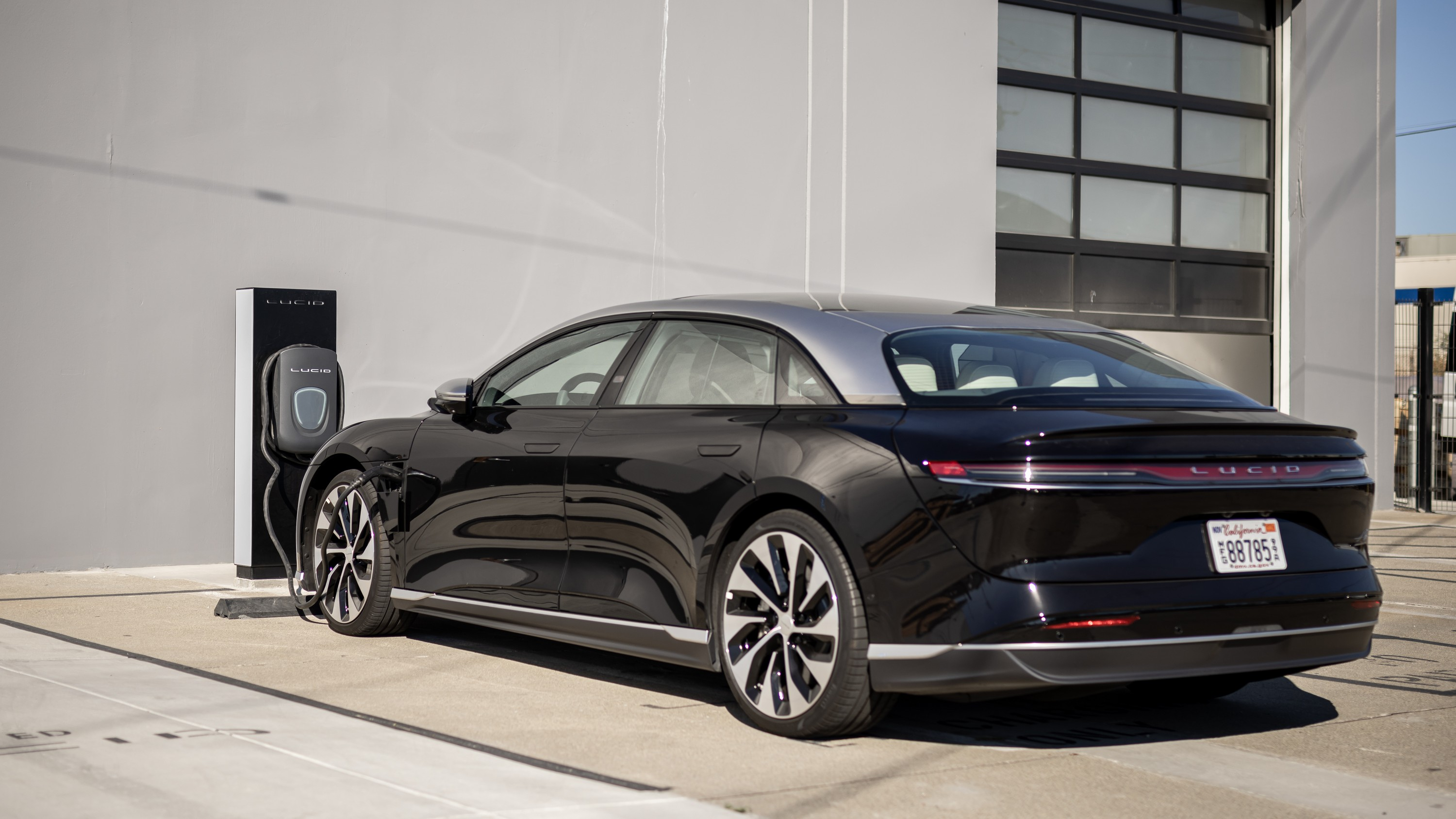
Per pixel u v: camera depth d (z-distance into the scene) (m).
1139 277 11.58
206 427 7.48
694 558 4.02
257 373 6.77
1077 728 4.06
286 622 5.66
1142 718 4.23
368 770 3.18
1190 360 11.89
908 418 3.70
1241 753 3.75
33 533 6.99
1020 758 3.62
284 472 6.78
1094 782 3.38
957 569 3.45
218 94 7.50
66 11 7.04
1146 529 3.50
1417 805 3.23
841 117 9.84
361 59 7.95
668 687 4.50
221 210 7.52
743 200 9.42
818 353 4.01
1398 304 13.59
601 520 4.34
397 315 8.09
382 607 5.25
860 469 3.63
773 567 3.80
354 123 7.94
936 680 3.47
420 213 8.16
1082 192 11.27
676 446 4.15
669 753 3.55
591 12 8.77
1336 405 12.38
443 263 8.25
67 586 6.53
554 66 8.63
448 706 4.07
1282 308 12.26
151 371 7.31
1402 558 9.11
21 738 3.42
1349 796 3.31
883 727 3.98
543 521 4.56
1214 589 3.56
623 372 4.58
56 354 7.04
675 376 4.40
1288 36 12.20
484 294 8.39
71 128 7.07
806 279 9.70
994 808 3.11
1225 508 3.60
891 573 3.53
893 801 3.13
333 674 4.53
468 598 4.88
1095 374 4.05
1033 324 4.41
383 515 5.29
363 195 7.97
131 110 7.24
